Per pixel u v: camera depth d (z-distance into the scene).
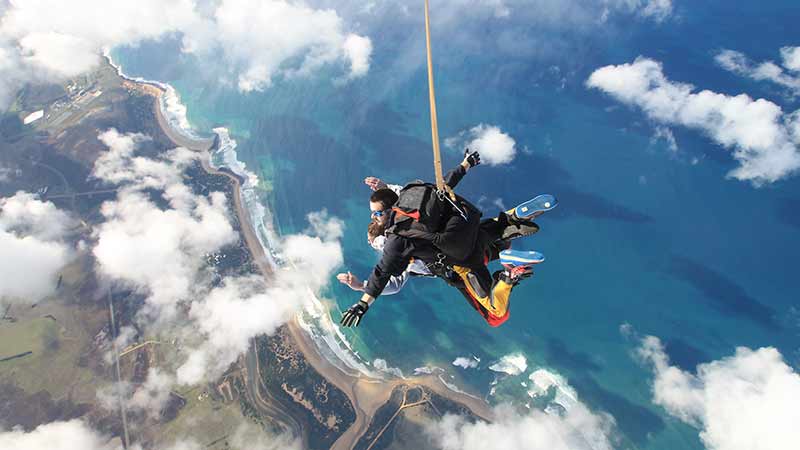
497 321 6.10
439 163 5.05
